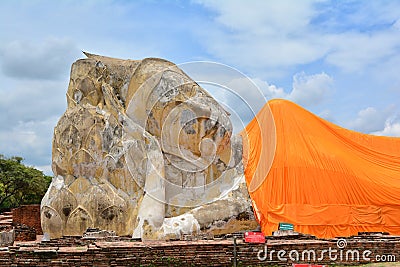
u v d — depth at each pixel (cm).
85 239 2077
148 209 2316
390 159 3136
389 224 2842
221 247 1812
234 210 2373
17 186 5644
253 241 1852
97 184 2541
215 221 2333
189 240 2025
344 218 2781
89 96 2686
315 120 3206
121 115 2556
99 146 2580
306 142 2992
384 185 2889
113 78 2706
